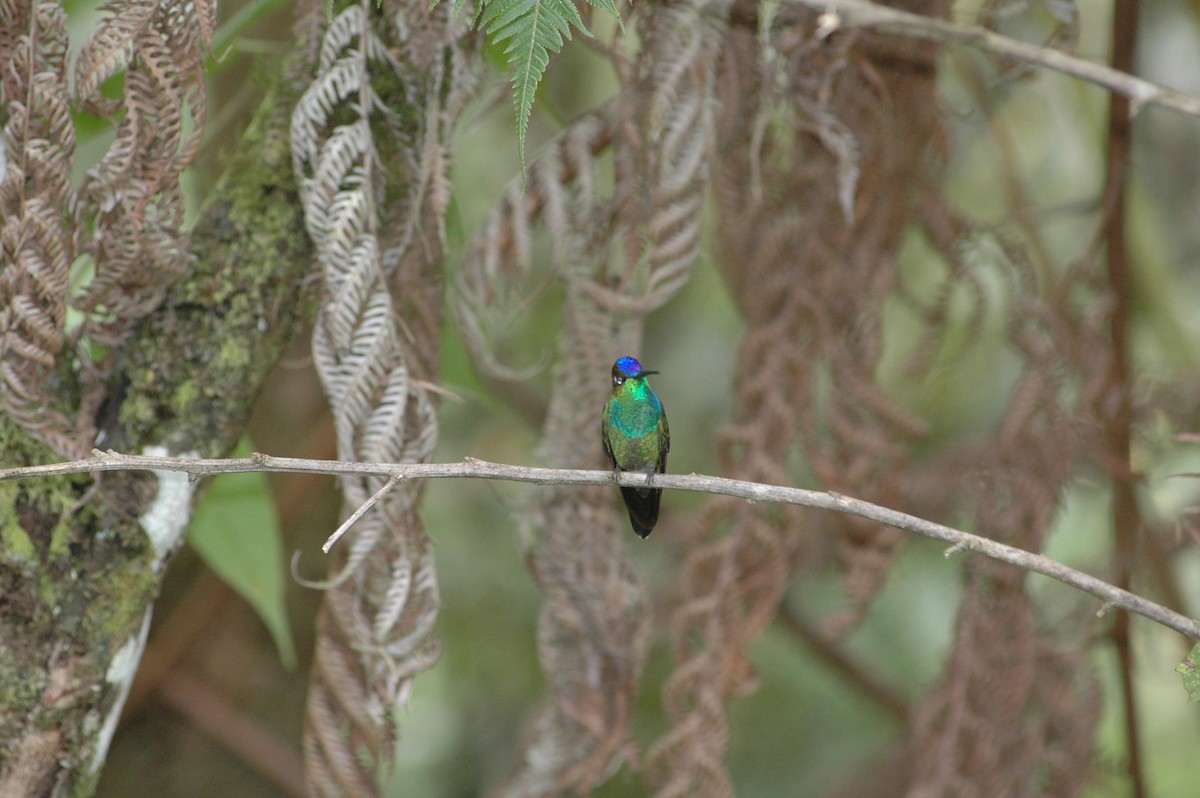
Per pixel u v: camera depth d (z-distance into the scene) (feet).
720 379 55.93
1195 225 52.19
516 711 56.80
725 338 56.08
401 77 25.03
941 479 41.16
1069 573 20.45
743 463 31.58
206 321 24.22
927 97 33.22
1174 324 46.96
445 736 57.41
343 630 25.18
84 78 22.07
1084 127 50.47
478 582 56.49
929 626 55.93
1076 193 52.60
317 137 24.21
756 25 29.63
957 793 33.06
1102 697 35.78
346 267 23.53
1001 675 33.27
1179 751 54.08
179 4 22.65
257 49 30.66
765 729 59.52
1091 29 46.55
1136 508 38.47
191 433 23.88
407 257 26.37
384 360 23.81
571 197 29.63
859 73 32.19
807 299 31.91
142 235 22.81
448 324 32.73
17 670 21.79
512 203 28.25
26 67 22.39
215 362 24.11
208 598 41.65
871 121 32.27
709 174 27.91
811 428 32.83
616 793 54.19
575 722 30.42
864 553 33.99
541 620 30.83
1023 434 34.17
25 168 22.33
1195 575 48.29
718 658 30.83
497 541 56.75
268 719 42.22
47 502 22.57
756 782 58.13
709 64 27.61
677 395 56.24
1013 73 32.01
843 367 32.96
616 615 30.27
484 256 27.89
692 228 27.66
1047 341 34.83
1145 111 48.65
